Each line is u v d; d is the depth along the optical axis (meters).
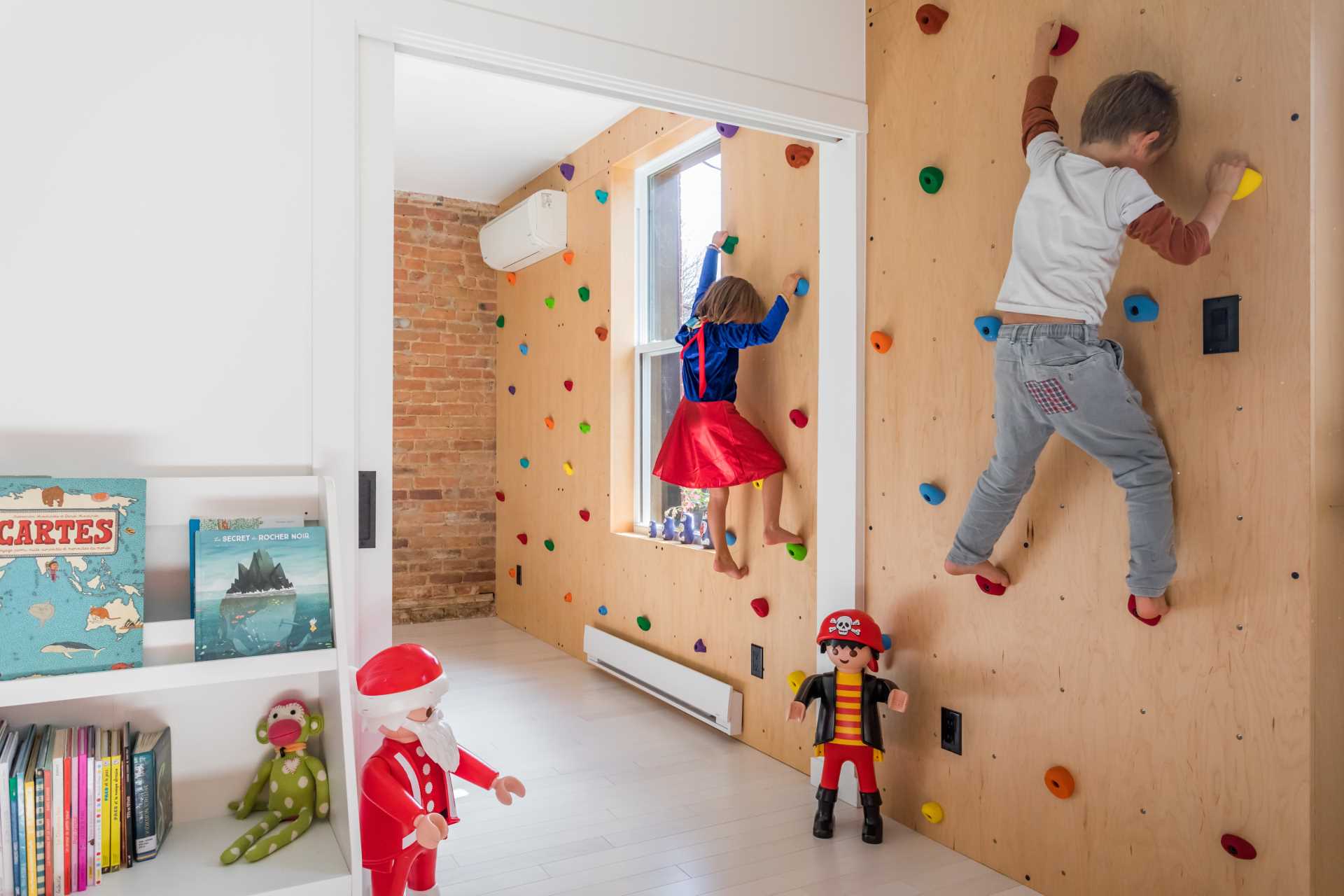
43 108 1.62
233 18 1.77
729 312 3.02
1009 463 2.01
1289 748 1.67
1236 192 1.69
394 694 1.69
